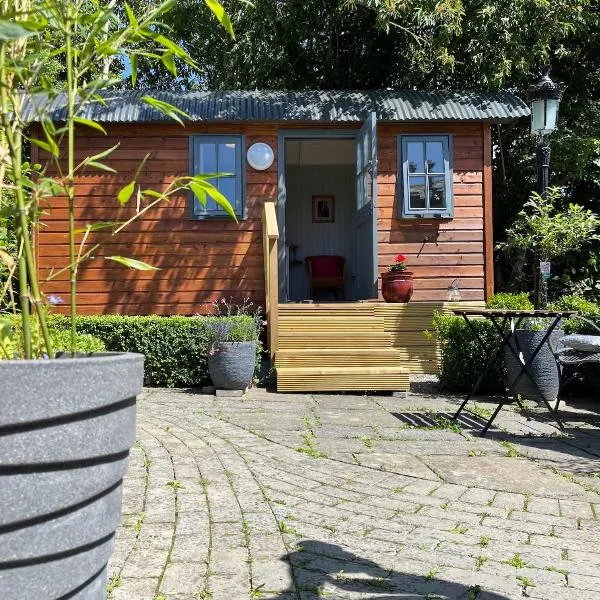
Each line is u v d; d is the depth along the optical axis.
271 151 8.40
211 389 6.30
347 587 2.18
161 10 1.56
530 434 4.75
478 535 2.73
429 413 5.39
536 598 2.14
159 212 8.26
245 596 2.08
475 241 8.56
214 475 3.46
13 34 1.11
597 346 5.07
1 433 1.10
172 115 1.60
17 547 1.13
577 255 10.88
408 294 8.02
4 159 1.51
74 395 1.18
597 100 12.09
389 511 3.01
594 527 2.85
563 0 10.20
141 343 6.60
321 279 11.78
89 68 1.64
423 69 11.89
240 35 12.51
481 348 6.48
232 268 8.31
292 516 2.88
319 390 6.31
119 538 2.54
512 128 12.13
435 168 8.58
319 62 12.58
